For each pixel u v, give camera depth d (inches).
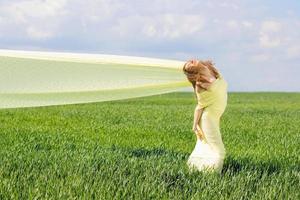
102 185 261.1
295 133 617.3
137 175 293.6
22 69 301.1
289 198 255.8
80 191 254.1
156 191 261.9
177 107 1205.1
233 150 443.2
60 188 258.7
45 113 844.0
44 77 306.7
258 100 1975.9
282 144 493.4
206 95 298.4
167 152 412.5
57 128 602.9
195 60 296.5
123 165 323.9
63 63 299.0
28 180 280.2
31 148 427.8
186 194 257.9
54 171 298.0
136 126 649.0
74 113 865.5
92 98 335.3
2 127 600.4
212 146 305.4
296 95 2687.0
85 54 302.7
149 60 299.7
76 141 489.7
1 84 308.5
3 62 297.3
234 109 1183.6
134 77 309.6
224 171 321.7
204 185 274.4
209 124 303.3
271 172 334.0
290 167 351.9
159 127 641.6
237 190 264.2
